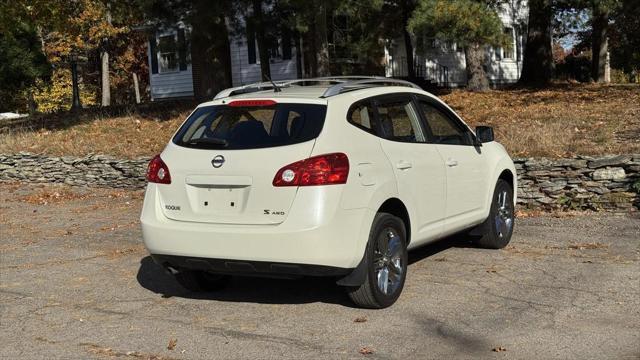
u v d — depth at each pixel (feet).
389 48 80.28
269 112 18.26
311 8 51.26
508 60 103.50
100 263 25.31
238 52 89.97
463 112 54.19
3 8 62.18
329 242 16.72
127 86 163.43
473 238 24.90
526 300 18.63
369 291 17.83
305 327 17.12
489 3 60.18
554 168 31.68
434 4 51.31
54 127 65.31
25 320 18.53
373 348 15.46
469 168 22.70
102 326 17.81
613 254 23.32
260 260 17.01
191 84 97.04
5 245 29.66
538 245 25.18
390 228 18.56
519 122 45.85
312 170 16.84
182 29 64.49
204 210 17.95
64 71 142.82
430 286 20.34
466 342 15.62
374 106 19.40
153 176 19.02
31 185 49.78
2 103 136.67
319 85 21.90
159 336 16.87
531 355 14.69
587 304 18.12
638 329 16.11
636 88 65.51
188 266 18.33
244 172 17.38
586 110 49.26
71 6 69.56
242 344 16.06
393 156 18.98
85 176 47.44
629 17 102.63
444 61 94.89
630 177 30.50
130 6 64.08
